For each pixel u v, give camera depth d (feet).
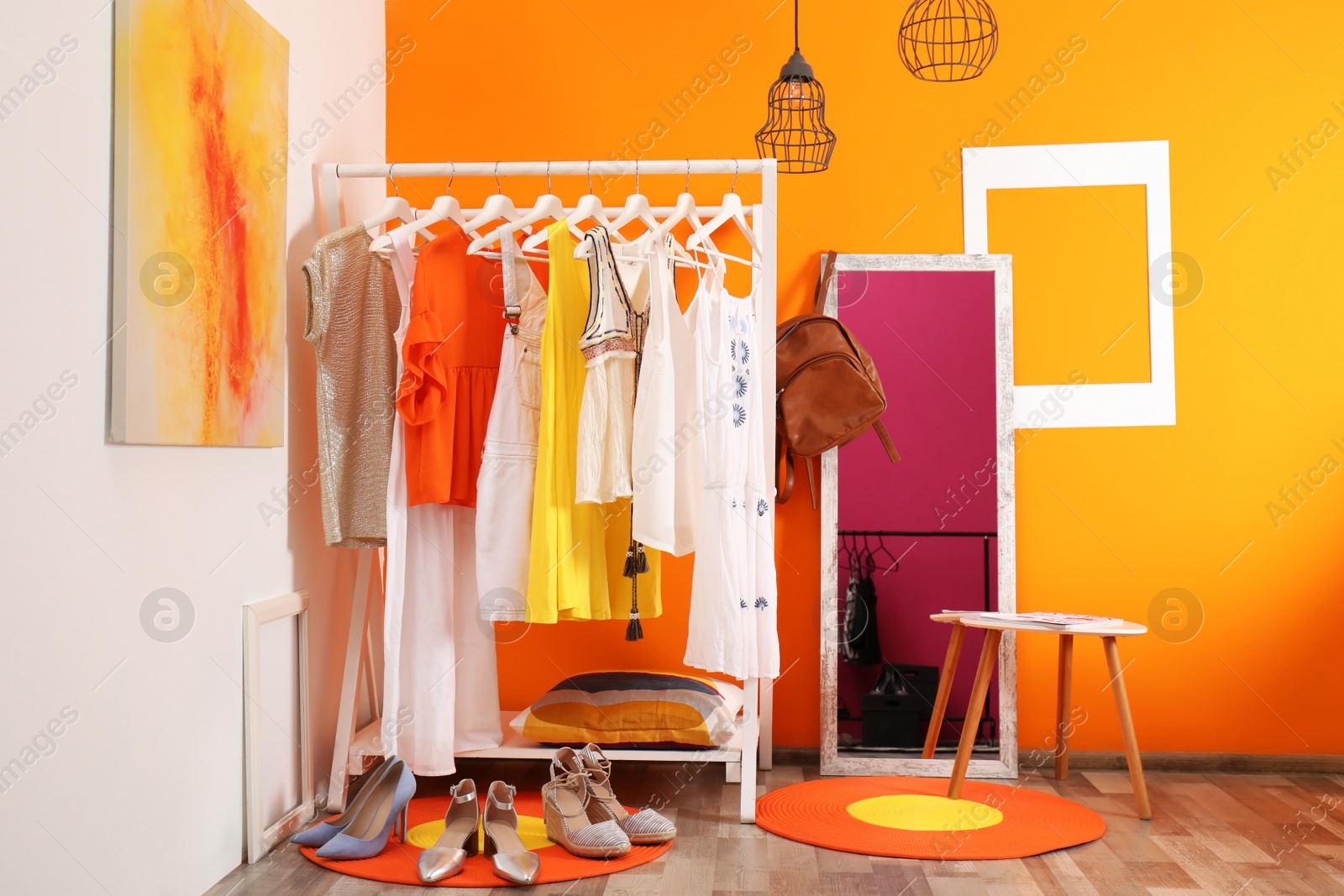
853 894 6.75
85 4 5.64
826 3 10.84
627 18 10.95
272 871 7.30
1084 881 7.00
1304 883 6.97
